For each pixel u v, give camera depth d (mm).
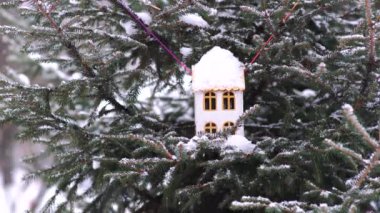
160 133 10086
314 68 9453
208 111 8672
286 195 9680
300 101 11070
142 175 8469
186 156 7973
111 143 9680
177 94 13375
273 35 9273
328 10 10453
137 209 11930
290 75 9250
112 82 9672
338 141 8438
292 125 9875
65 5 10078
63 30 8984
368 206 9070
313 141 8609
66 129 9258
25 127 10602
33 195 31531
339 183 8867
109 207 10875
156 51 10352
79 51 9734
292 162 8469
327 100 10156
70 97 9414
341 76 8961
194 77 8719
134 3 9461
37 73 15633
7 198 31125
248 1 10500
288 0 8922
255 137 10617
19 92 9219
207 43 10023
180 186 10031
